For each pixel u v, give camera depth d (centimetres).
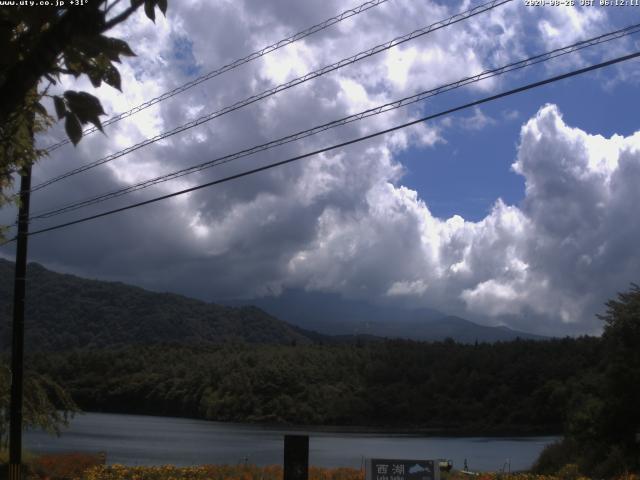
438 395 12531
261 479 2272
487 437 10031
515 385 12025
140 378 14212
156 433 8812
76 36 295
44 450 5475
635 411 3709
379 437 9819
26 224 2002
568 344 12494
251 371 13300
